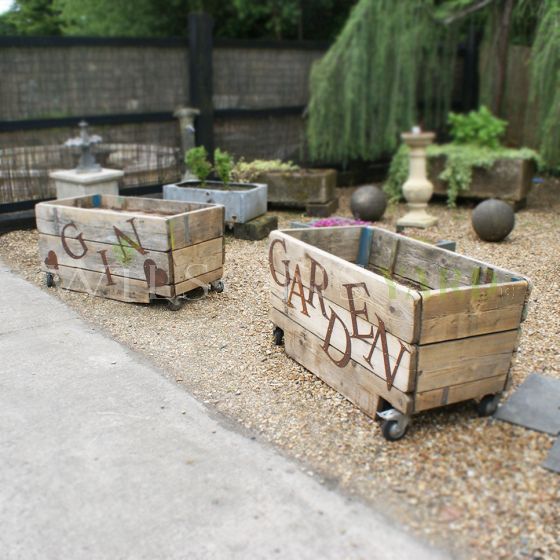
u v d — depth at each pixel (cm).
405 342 276
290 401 330
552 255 604
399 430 289
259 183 784
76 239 485
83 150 701
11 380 351
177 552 223
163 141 820
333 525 237
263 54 897
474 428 301
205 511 244
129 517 241
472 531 233
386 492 255
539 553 221
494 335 295
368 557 221
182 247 453
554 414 310
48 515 242
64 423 307
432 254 370
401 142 929
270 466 274
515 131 1027
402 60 874
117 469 271
